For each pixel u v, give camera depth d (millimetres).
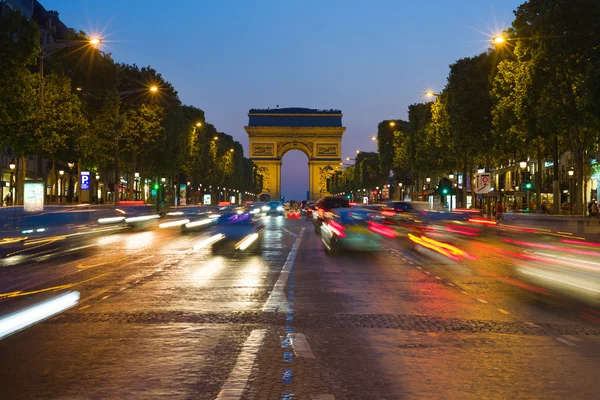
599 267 21094
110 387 7047
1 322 10984
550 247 30578
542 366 8023
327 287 15781
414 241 34094
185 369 7805
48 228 45562
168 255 25125
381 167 125750
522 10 47188
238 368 7848
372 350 8867
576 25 43281
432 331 10266
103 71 70438
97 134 70688
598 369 7887
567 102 45656
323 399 6609
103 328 10438
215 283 16500
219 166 147875
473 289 15531
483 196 76062
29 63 41938
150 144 83562
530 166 98500
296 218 74562
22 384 7172
